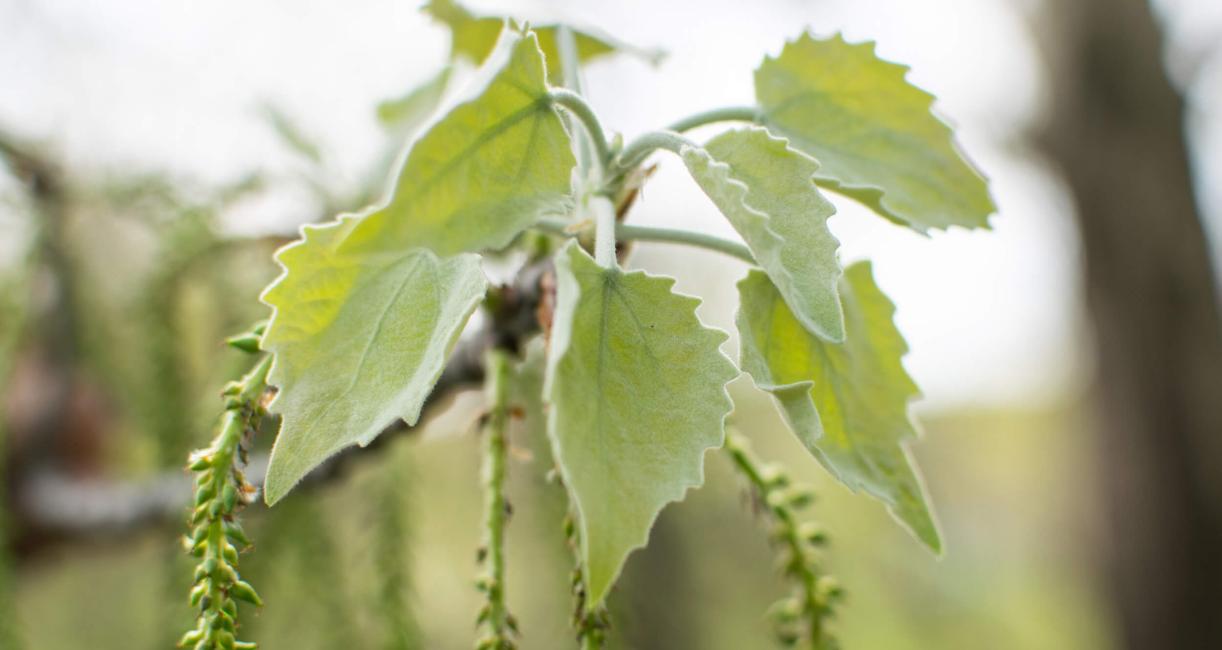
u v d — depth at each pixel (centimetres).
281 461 28
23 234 50
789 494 35
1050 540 197
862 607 147
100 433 56
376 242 26
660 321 28
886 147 34
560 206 28
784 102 33
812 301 28
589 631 30
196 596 28
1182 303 111
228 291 46
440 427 43
